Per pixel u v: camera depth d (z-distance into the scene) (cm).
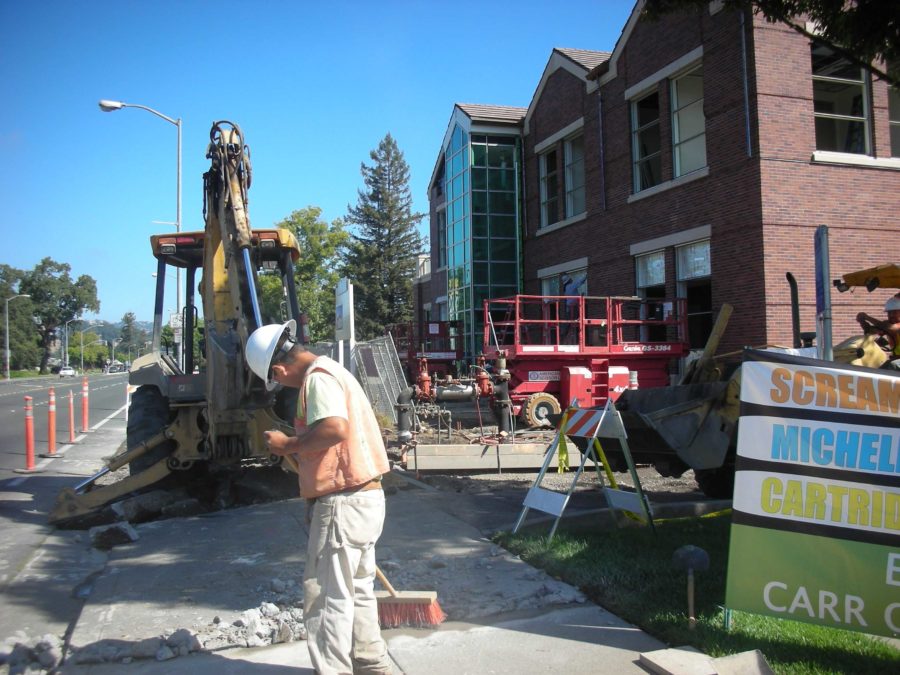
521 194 2438
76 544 671
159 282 941
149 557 592
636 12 1798
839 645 398
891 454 391
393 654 405
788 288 1427
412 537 634
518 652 407
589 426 625
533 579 518
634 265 1853
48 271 12188
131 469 813
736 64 1476
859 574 387
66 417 2131
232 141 759
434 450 955
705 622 425
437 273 3125
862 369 402
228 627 434
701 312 1605
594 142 2005
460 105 2567
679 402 804
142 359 876
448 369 2242
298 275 4094
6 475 1085
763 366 416
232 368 729
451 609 463
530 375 1456
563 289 2138
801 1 798
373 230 6150
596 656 402
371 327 5822
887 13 746
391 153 6312
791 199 1438
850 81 1508
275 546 613
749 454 410
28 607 509
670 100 1716
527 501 622
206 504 793
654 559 545
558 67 2189
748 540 404
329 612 350
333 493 357
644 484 916
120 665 397
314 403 354
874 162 1492
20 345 10181
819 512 396
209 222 808
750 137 1443
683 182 1642
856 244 1479
